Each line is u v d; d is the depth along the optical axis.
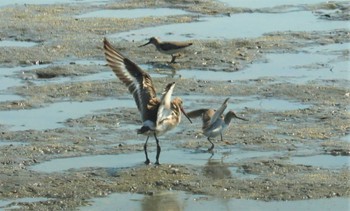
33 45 26.19
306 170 16.14
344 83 22.27
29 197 15.03
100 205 14.72
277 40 27.16
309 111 19.77
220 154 17.09
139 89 16.00
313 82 22.38
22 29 27.95
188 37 27.67
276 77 22.95
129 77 16.05
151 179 15.78
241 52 25.59
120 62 16.06
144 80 16.08
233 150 17.34
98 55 25.23
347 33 28.34
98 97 21.08
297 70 23.77
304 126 18.75
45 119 19.30
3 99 20.75
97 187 15.42
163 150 17.34
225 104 17.41
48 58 24.67
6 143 17.66
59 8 31.48
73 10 31.33
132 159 16.84
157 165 16.45
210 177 15.88
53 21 29.14
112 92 21.41
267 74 23.30
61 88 21.62
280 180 15.66
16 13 30.36
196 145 17.62
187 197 15.05
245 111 19.80
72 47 25.88
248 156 16.98
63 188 15.36
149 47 26.22
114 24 29.09
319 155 16.98
